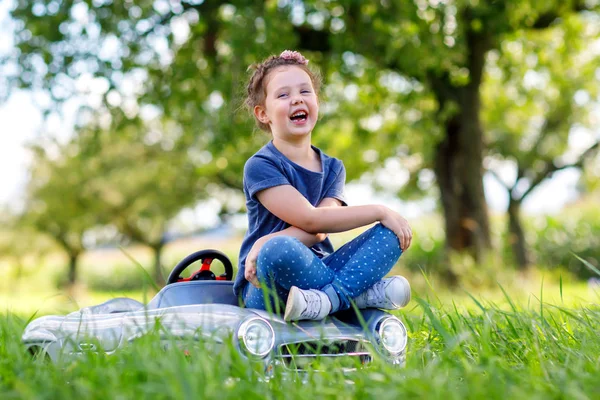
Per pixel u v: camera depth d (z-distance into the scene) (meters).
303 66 4.70
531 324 4.32
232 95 13.62
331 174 4.62
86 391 2.93
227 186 29.19
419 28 14.09
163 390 2.87
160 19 15.02
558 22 17.41
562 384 3.08
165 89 15.36
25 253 39.06
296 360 3.71
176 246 44.09
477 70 17.00
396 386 2.98
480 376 3.21
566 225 26.27
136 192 31.31
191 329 3.75
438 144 17.84
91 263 41.19
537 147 26.66
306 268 3.86
